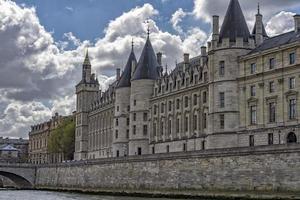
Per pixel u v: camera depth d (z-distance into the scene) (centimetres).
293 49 9112
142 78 14112
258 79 9775
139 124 14075
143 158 10600
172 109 12975
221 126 10288
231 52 10269
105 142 17600
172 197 9512
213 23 10706
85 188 12862
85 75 19938
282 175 7444
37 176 15938
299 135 8869
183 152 9475
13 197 9888
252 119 9888
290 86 9156
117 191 11281
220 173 8600
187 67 12938
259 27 10819
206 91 11650
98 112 18362
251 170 7988
